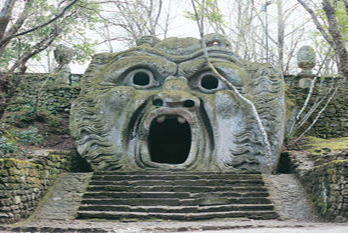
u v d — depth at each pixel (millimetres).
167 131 13812
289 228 7086
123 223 8195
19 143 12234
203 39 11727
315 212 8867
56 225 7871
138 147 11281
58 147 12922
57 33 11656
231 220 8383
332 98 15008
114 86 11945
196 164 11086
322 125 14625
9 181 7973
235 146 11117
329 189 8500
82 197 9445
